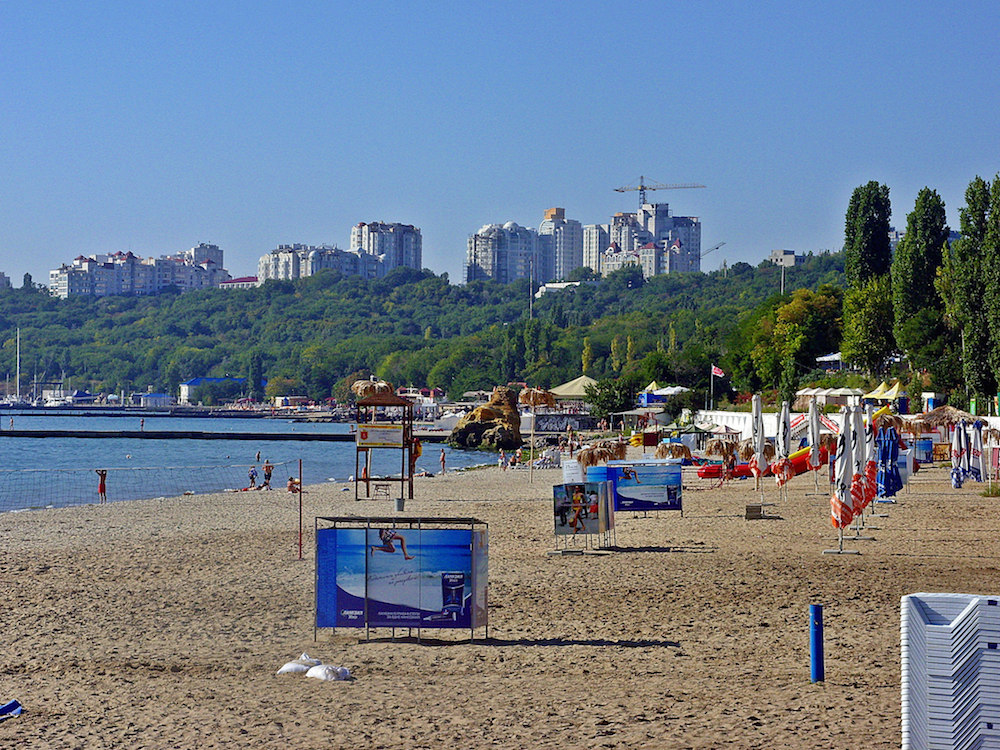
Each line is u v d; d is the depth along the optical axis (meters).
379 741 11.78
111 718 12.98
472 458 104.44
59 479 74.44
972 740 8.88
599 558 27.23
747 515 36.62
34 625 19.20
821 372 111.62
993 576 23.16
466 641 17.30
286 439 139.12
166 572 25.86
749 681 14.16
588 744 11.44
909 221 94.38
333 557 17.33
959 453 46.84
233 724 12.59
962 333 79.69
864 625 17.98
